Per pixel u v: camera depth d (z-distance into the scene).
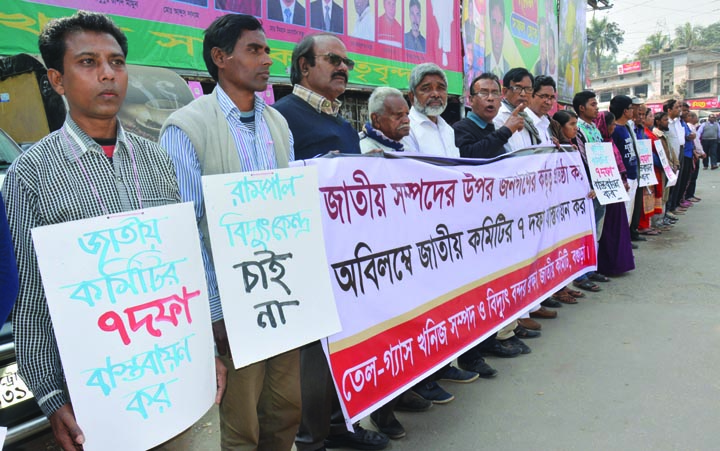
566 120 5.01
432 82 3.42
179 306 1.55
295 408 2.20
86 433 1.36
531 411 3.00
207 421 3.01
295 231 1.96
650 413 2.91
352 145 2.86
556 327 4.36
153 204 1.63
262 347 1.83
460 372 3.43
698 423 2.79
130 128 3.96
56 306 1.32
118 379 1.42
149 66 4.43
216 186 1.76
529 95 4.39
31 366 1.44
